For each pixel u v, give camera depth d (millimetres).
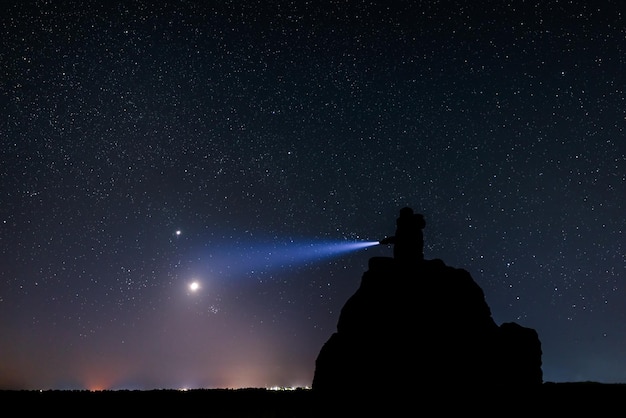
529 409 9367
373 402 9672
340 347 10445
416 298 10430
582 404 9227
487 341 10188
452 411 9430
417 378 9734
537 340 10453
